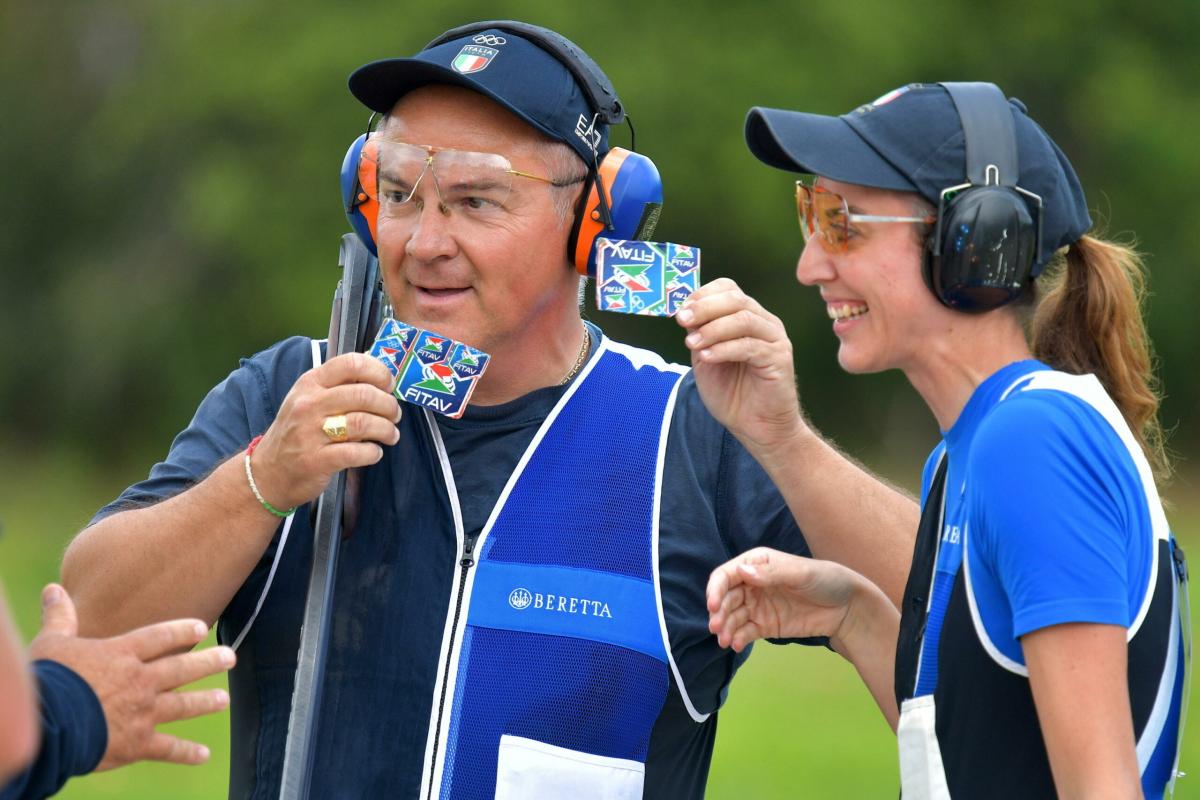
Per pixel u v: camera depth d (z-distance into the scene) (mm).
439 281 6434
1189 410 46812
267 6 42656
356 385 5934
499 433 6672
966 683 5105
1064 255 5785
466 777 6336
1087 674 4699
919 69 42656
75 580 6309
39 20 48469
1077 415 4926
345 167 6840
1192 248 45156
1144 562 4910
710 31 40406
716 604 6086
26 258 47750
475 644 6438
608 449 6699
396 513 6590
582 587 6508
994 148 5344
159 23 45750
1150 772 4980
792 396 6387
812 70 40719
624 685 6469
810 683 22000
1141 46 45156
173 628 5066
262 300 42000
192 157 43625
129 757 4957
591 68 6668
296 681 5953
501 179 6352
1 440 46500
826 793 15648
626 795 6469
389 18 41094
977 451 5020
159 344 43625
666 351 44281
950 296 5324
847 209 5453
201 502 6117
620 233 6652
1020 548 4820
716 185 40031
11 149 47688
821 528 6594
